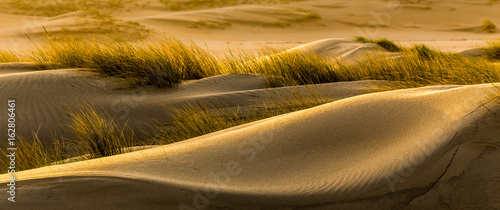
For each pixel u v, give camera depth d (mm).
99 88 5797
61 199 2619
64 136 4891
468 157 2643
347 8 32094
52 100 5398
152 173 2891
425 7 33031
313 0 34938
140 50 6727
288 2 34375
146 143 4891
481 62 7113
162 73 6152
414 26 28609
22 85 5590
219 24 25219
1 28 21203
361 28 27422
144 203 2598
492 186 2465
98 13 23359
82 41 7555
